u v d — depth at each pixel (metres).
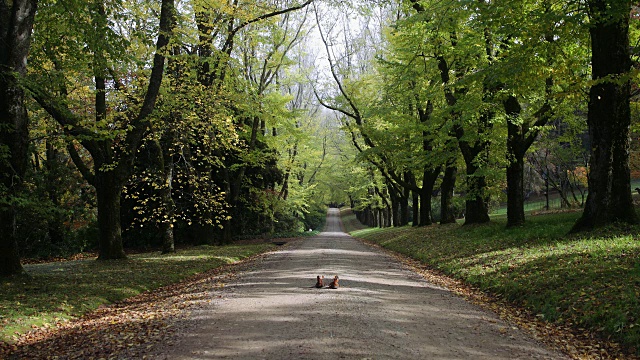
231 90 21.36
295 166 40.41
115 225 16.88
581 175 30.77
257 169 31.30
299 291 10.13
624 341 5.99
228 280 12.91
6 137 11.13
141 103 18.22
